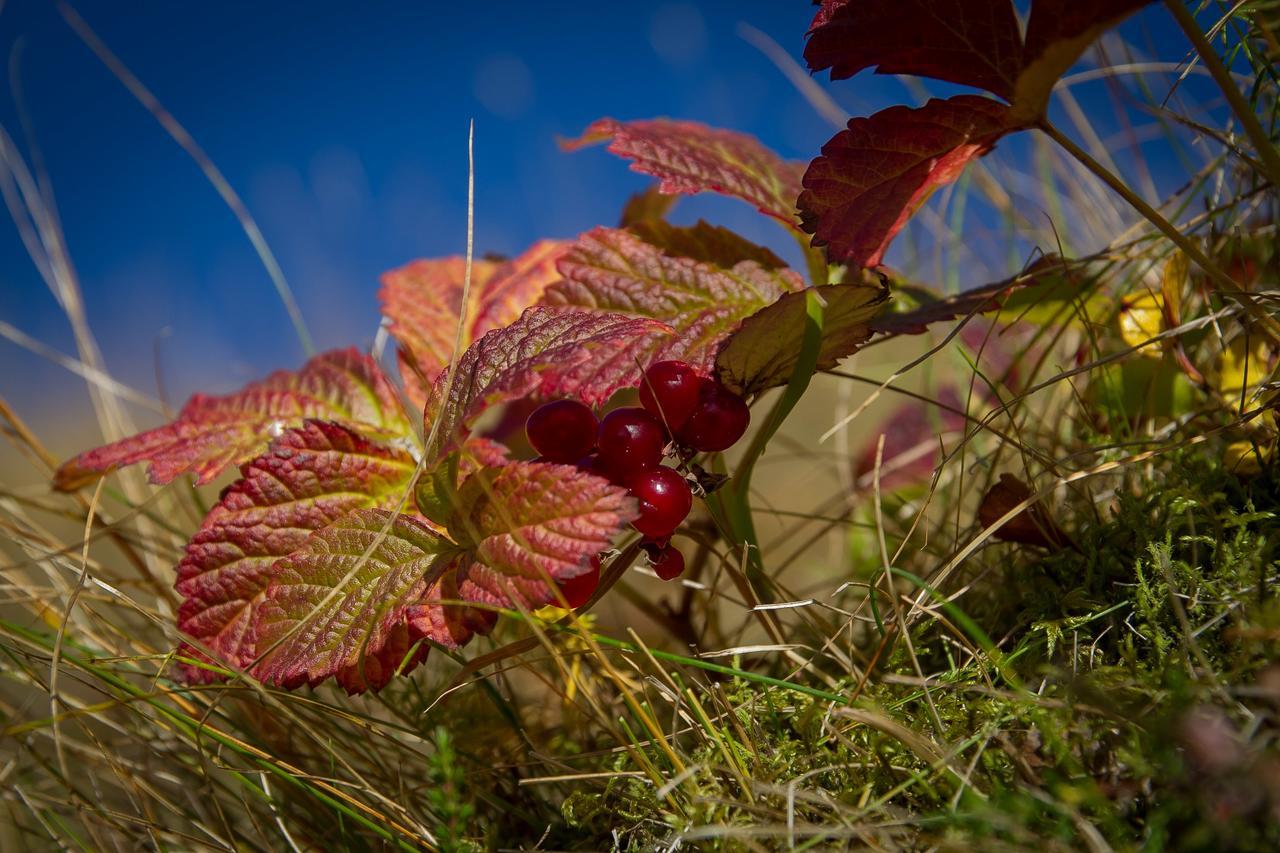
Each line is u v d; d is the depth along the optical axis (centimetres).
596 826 19
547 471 18
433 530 19
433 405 19
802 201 20
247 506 19
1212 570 19
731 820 18
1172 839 16
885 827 17
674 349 20
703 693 20
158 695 21
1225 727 16
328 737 21
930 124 19
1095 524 20
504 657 19
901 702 19
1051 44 18
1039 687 18
